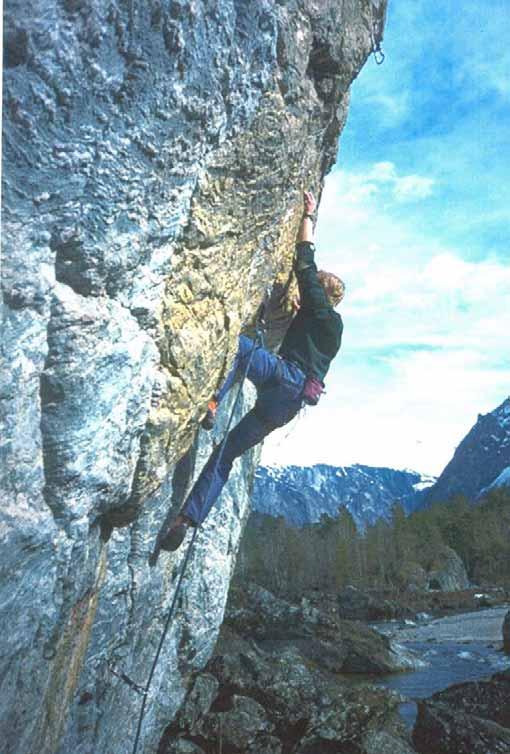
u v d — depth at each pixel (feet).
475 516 352.28
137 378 11.41
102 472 11.03
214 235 12.51
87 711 15.47
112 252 10.03
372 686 34.53
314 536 311.88
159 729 21.72
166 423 12.71
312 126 14.51
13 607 9.78
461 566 286.87
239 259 13.99
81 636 13.01
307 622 84.12
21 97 8.32
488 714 39.50
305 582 270.05
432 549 292.61
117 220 9.98
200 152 11.15
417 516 371.56
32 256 9.08
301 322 15.75
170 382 12.51
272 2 11.13
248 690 31.60
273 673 32.30
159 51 9.42
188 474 17.65
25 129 8.48
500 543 325.21
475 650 85.76
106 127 9.30
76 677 13.44
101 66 8.89
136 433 11.84
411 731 33.81
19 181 8.64
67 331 9.78
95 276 9.96
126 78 9.25
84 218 9.53
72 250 9.59
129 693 17.79
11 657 10.00
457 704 40.91
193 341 12.73
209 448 19.45
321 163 17.97
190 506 15.08
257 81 11.57
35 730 11.60
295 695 31.32
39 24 8.14
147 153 10.03
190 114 10.41
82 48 8.62
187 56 9.84
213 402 14.93
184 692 23.29
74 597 11.62
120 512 12.94
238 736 28.09
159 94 9.73
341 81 14.39
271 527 330.95
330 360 15.72
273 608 86.43
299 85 12.88
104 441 10.84
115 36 8.86
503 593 229.45
